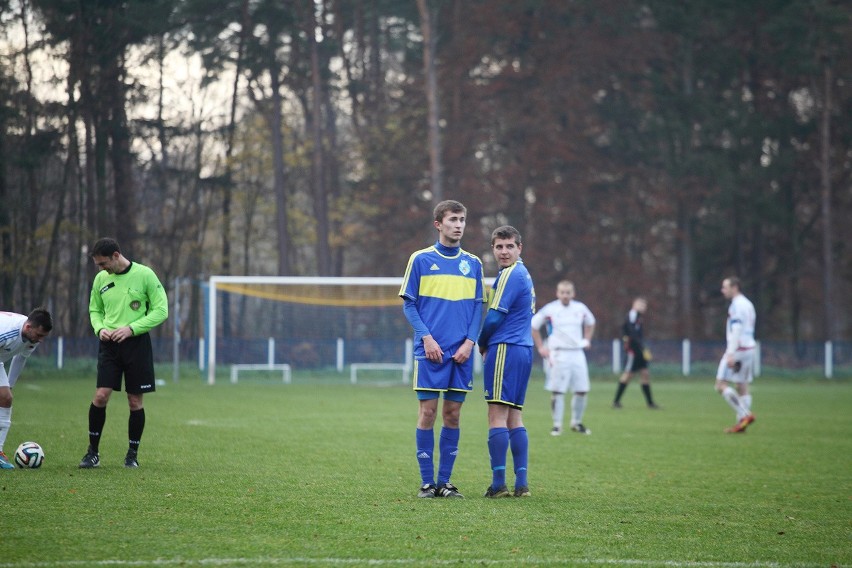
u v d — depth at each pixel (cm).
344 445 4519
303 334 12212
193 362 12700
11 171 12206
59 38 12050
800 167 17888
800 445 4953
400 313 12312
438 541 2278
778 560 2170
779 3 16800
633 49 16500
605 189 16975
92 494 2836
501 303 3003
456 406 3011
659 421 6606
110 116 13188
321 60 16475
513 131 16525
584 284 16612
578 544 2288
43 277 12888
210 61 15025
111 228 13500
